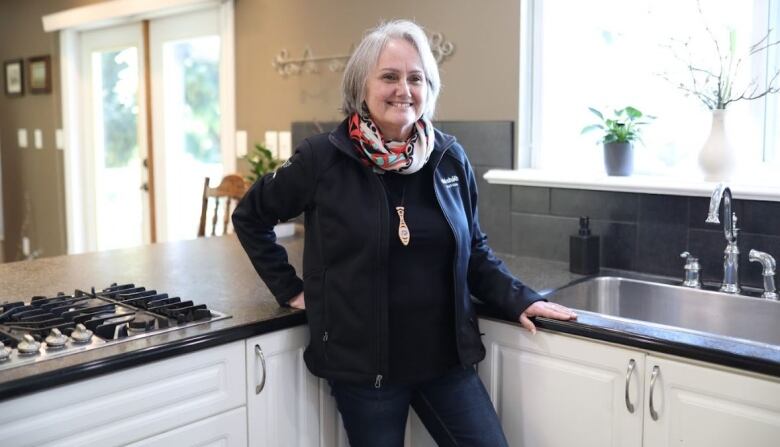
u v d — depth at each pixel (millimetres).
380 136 1640
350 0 2953
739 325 1936
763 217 1979
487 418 1740
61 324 1597
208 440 1646
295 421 1830
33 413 1359
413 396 1818
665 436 1567
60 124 4816
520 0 2420
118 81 4477
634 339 1571
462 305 1719
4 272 2270
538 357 1776
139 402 1510
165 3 3734
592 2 2418
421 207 1670
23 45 5031
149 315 1702
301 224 3223
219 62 3760
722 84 2123
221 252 2625
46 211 5059
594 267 2232
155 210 4324
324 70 3105
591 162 2447
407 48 1632
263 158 3254
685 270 2084
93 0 4352
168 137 4180
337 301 1661
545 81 2484
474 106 2580
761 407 1432
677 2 2256
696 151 2254
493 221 2559
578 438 1726
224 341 1635
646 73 2338
